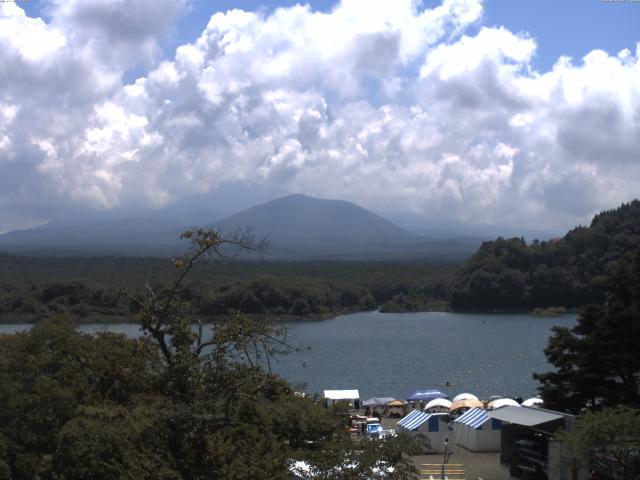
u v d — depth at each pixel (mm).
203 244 21906
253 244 22734
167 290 23516
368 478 23031
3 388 27703
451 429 50125
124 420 23344
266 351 23000
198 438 21938
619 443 31844
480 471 42125
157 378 23344
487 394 89375
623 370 43906
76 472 23031
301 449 24672
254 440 22875
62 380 28516
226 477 21484
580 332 48125
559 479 35844
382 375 106375
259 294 177750
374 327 181000
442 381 100812
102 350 28984
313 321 192625
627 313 43875
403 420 51688
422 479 39125
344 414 30797
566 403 45500
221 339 22562
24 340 31109
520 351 133000
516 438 42062
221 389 22453
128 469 21781
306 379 102438
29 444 27297
